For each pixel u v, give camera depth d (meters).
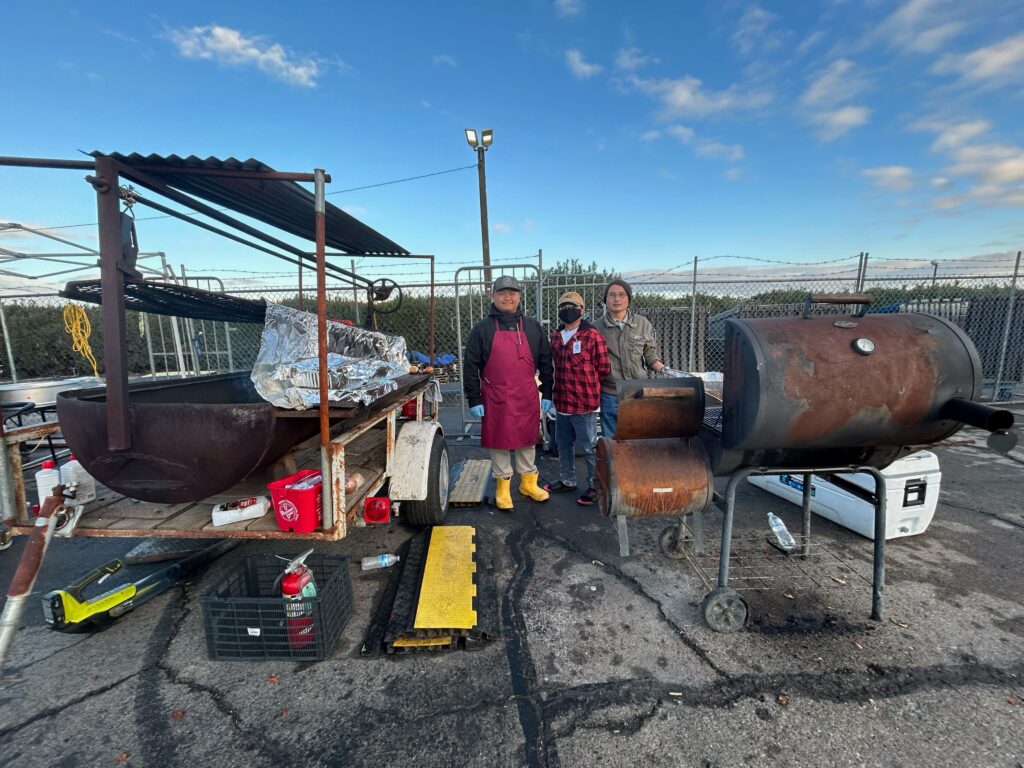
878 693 1.89
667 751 1.66
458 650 2.20
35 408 4.72
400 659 2.15
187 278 6.80
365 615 2.49
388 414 2.84
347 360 2.84
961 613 2.40
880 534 2.28
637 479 2.24
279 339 2.54
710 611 2.25
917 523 3.19
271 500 2.26
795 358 1.90
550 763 1.62
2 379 11.66
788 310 7.82
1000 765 1.57
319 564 2.48
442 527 3.36
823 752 1.64
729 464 2.24
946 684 1.93
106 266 1.88
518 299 3.67
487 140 13.83
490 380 3.61
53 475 2.19
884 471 3.08
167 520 2.19
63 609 2.18
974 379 1.92
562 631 2.33
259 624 2.13
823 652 2.14
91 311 11.85
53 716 1.85
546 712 1.84
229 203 2.77
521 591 2.70
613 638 2.27
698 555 2.92
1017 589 2.61
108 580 2.90
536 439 3.82
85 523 2.15
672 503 2.24
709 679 1.99
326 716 1.84
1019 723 1.74
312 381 2.19
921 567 2.84
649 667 2.07
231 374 3.86
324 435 1.96
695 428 2.29
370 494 2.59
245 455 2.02
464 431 6.48
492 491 4.24
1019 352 7.36
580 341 3.68
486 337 3.59
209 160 1.83
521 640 2.27
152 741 1.73
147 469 2.05
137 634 2.35
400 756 1.66
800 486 3.76
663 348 7.70
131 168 1.91
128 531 2.06
